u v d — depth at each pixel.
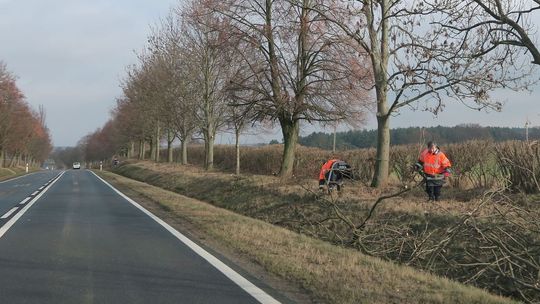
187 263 7.78
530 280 7.86
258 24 20.75
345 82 19.91
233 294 6.03
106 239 9.95
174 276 6.92
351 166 19.22
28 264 7.58
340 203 13.64
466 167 14.70
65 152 179.00
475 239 9.20
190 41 30.56
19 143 68.88
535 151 12.19
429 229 10.48
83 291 6.11
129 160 68.06
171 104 34.34
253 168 30.48
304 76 20.97
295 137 22.28
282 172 22.09
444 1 10.51
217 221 12.54
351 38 15.56
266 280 6.75
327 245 9.56
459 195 13.34
